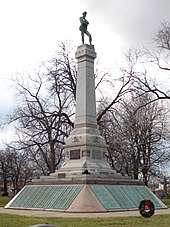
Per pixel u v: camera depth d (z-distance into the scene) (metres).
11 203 23.38
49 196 21.72
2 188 91.94
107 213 18.89
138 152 40.81
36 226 5.16
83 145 24.95
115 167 44.25
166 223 14.11
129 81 41.59
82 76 26.50
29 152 41.88
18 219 15.38
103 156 25.73
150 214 16.06
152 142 40.81
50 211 20.25
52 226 5.23
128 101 40.53
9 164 73.12
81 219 15.28
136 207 21.42
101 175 22.89
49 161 45.03
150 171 43.78
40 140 38.09
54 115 37.12
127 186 23.02
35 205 21.75
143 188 24.12
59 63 37.34
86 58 26.53
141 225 13.52
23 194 23.56
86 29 28.62
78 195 20.38
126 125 40.34
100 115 37.66
